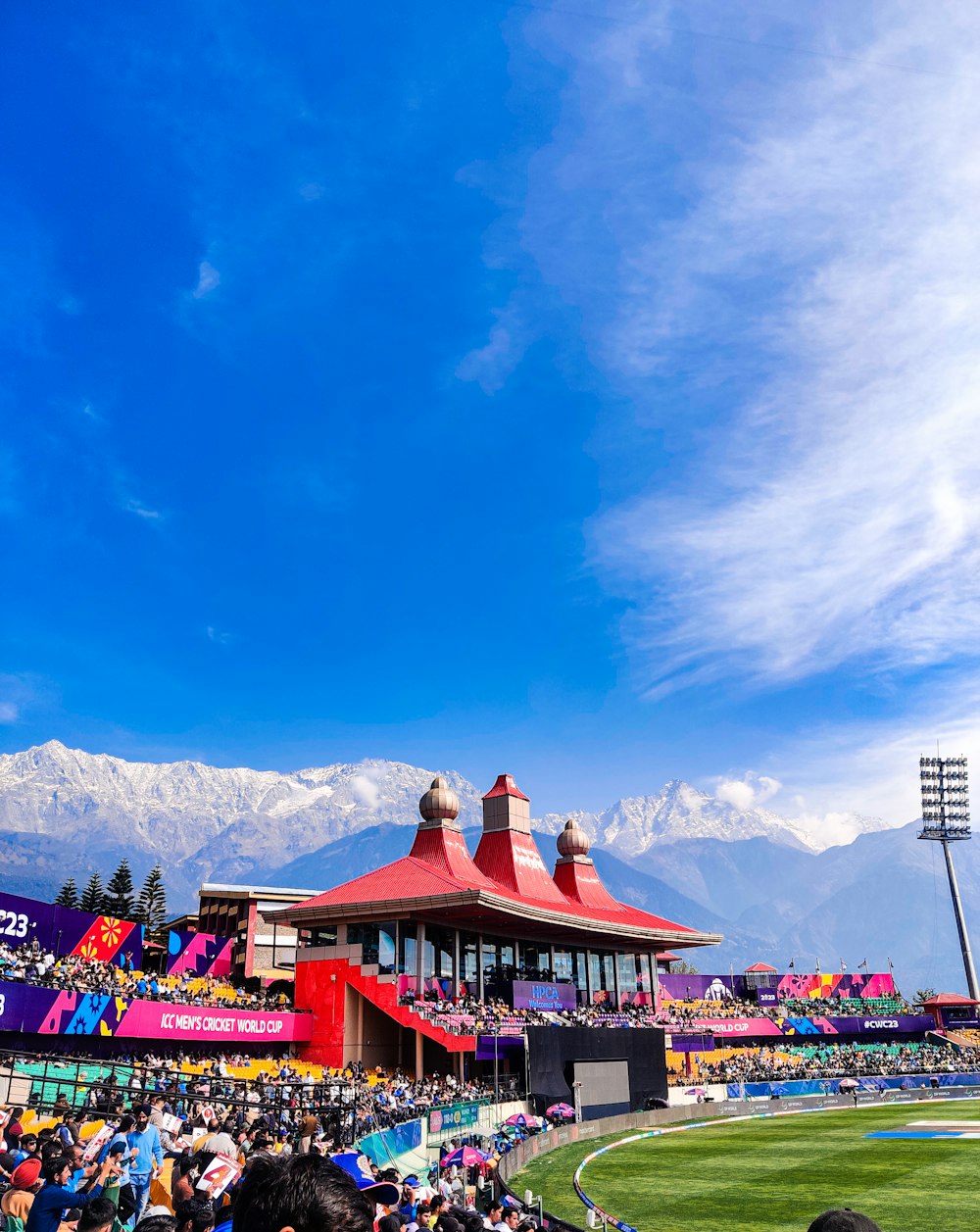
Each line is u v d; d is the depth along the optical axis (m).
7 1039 49.38
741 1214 41.25
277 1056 77.38
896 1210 40.78
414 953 83.50
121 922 67.69
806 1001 129.62
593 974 109.12
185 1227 9.91
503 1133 61.47
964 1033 127.75
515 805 108.56
